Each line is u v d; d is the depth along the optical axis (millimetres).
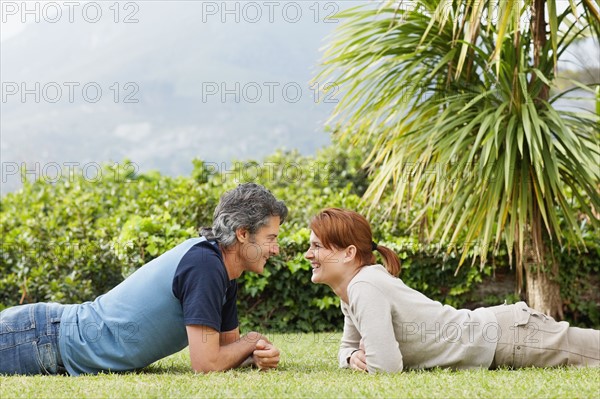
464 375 2650
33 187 7391
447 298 5242
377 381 2533
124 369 2908
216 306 2809
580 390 2340
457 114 4551
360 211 5914
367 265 3000
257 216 2879
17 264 5461
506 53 4664
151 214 5727
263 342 2953
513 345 2936
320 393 2324
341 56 4879
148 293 2855
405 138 4742
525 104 4473
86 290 5328
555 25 4332
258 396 2299
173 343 2930
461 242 5059
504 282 5281
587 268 5148
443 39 4871
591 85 4680
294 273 5172
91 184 7234
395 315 2883
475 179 4527
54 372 2896
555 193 4262
